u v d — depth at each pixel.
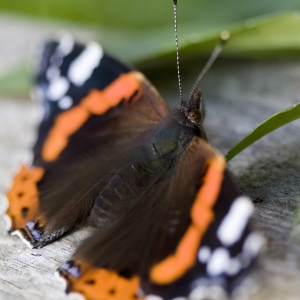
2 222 0.23
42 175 0.23
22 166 0.23
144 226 0.21
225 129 0.24
